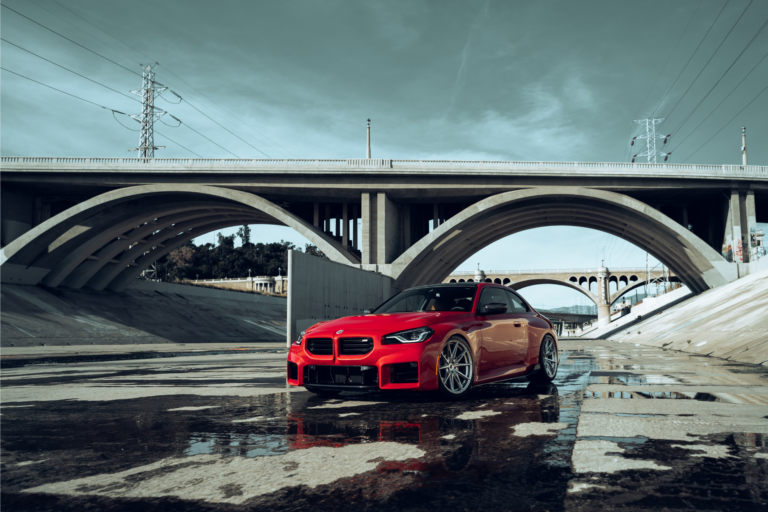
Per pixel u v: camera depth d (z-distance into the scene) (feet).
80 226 137.18
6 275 130.41
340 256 124.67
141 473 8.96
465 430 12.22
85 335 121.60
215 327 176.35
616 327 173.37
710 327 58.39
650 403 16.05
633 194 134.00
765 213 156.25
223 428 12.87
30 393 20.62
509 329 20.52
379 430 12.37
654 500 7.30
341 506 7.20
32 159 130.52
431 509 7.06
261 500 7.48
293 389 21.02
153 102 178.40
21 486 8.29
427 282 153.07
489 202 126.41
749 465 9.04
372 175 127.54
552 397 17.65
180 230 170.50
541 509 7.00
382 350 16.20
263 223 164.76
